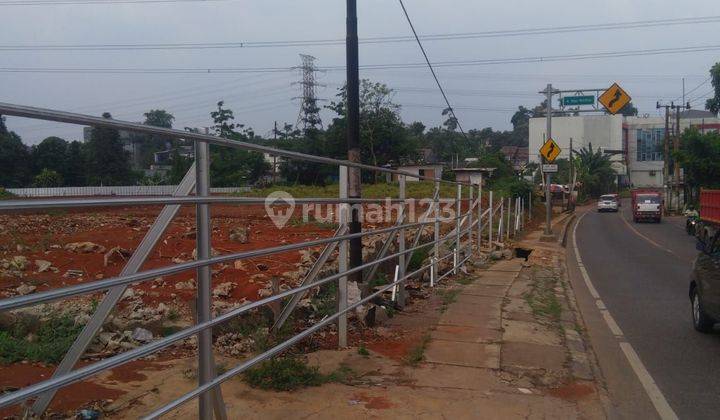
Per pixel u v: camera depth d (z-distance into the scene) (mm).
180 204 3938
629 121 96562
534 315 10055
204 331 4262
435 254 12078
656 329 9656
